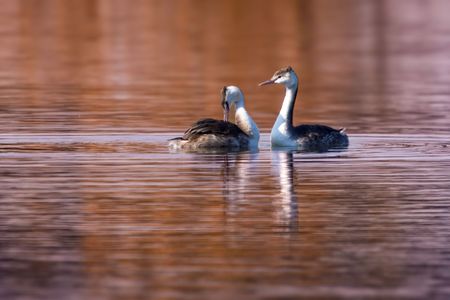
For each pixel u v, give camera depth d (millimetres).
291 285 11078
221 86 30797
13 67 34969
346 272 11531
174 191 15602
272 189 15750
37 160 18141
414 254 12203
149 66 35531
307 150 19609
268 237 12945
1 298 10688
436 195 15320
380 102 27641
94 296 10727
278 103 27703
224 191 15609
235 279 11281
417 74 34375
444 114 24984
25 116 23984
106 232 13188
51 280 11258
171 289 10953
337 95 29375
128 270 11609
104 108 25672
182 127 22453
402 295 10766
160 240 12812
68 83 31141
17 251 12336
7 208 14484
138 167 17547
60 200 14977
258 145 20172
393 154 19000
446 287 11016
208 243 12672
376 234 13102
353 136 21516
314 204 14750
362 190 15703
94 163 17891
